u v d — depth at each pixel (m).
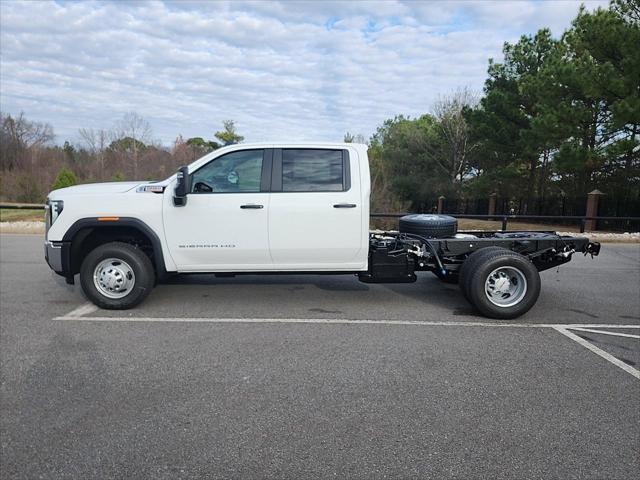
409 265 5.80
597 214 18.80
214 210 5.37
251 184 5.46
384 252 5.75
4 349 4.32
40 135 55.12
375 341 4.62
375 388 3.56
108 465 2.58
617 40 16.42
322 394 3.45
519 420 3.10
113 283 5.55
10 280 7.42
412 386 3.60
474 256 5.52
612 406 3.31
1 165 45.19
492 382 3.69
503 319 5.44
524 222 23.72
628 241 13.87
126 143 47.84
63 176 27.61
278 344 4.51
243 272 5.65
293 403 3.31
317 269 5.66
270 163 5.47
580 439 2.88
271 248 5.47
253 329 4.97
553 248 5.95
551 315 5.66
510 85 25.33
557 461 2.65
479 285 5.30
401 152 40.72
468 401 3.37
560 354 4.32
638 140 17.23
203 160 5.43
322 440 2.84
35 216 21.88
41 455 2.67
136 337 4.68
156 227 5.39
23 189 35.53
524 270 5.34
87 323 5.13
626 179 20.66
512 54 25.61
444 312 5.73
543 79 19.84
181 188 5.15
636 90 16.20
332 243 5.50
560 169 19.48
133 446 2.76
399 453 2.72
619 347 4.52
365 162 5.57
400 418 3.12
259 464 2.60
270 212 5.39
